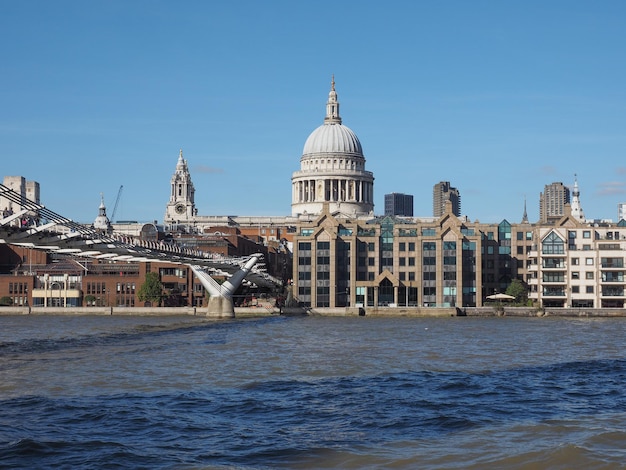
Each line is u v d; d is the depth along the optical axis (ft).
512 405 191.01
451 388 216.33
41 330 447.83
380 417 175.73
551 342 367.86
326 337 393.29
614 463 138.10
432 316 635.66
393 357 294.46
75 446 149.69
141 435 158.40
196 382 224.53
